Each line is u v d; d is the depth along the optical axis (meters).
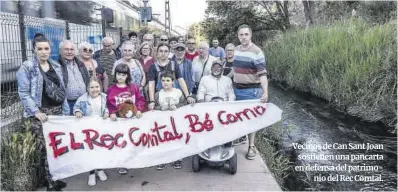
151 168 4.61
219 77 4.67
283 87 12.29
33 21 7.00
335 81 9.25
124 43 4.81
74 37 9.39
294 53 12.25
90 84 4.02
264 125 4.51
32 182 3.89
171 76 4.32
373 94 7.84
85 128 3.97
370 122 7.56
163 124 4.27
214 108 4.43
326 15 15.73
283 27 18.08
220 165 4.30
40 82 3.75
